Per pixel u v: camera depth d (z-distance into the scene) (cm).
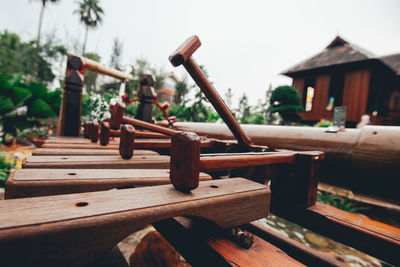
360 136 187
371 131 183
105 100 389
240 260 67
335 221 120
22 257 40
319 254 147
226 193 73
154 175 91
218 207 69
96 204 53
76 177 79
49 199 54
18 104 710
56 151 129
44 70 2464
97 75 1098
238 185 85
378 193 175
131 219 51
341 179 197
